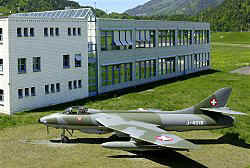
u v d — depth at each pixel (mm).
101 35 41781
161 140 18516
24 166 19172
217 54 107750
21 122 28578
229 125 23328
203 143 23750
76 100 38094
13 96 31781
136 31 47969
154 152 21828
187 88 46844
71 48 37219
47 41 34500
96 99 38812
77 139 24422
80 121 22906
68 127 23109
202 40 66062
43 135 25172
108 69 43312
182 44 59156
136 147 20609
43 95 34562
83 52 38750
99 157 20766
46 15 47906
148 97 40375
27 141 23703
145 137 19094
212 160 20422
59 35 35719
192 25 61812
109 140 24250
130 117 22984
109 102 37188
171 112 23531
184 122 22781
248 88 46875
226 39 184875
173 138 18812
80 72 38625
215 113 23203
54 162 19828
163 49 54031
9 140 23844
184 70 60469
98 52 41375
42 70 34281
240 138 24969
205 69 67812
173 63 57281
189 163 19875
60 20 35656
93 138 24734
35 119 29594
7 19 30750
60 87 36375
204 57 67250
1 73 32000
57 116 23172
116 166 19266
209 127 23094
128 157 20828
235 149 22516
